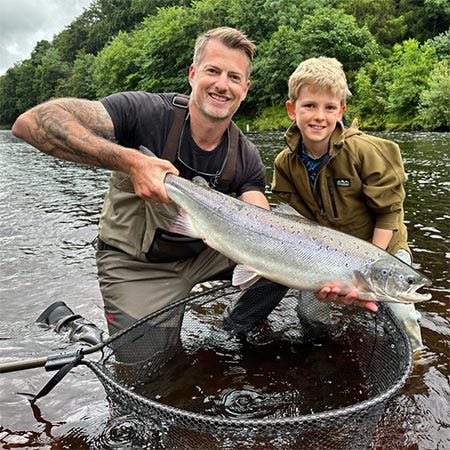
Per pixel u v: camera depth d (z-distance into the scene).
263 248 1.03
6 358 1.11
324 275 1.01
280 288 1.18
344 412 0.69
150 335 1.04
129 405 0.81
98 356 1.10
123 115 1.09
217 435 0.76
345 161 1.18
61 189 3.57
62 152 1.01
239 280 1.06
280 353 1.14
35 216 2.59
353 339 1.18
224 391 0.99
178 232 1.07
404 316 1.09
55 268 1.73
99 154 0.98
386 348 0.98
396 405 0.92
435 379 1.00
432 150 5.62
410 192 3.02
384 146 1.19
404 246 1.25
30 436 0.85
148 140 1.12
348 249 1.01
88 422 0.88
